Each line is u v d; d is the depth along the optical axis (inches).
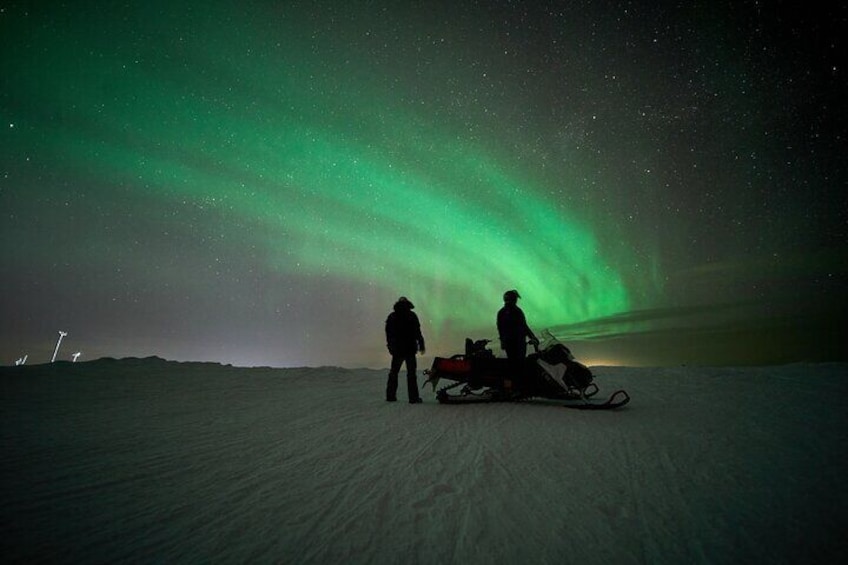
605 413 188.1
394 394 245.6
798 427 150.9
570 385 210.1
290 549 77.5
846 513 87.0
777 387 230.7
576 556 74.1
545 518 88.4
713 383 256.2
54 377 302.4
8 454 133.7
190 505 96.9
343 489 105.7
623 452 129.5
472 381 224.7
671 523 85.3
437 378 229.8
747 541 77.8
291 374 369.4
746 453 125.0
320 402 240.8
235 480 112.6
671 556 73.5
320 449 140.9
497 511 91.9
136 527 86.0
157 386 290.8
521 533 82.4
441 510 92.8
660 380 282.4
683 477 108.5
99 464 125.4
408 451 136.9
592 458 124.8
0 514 90.8
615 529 83.4
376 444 146.3
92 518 89.8
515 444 141.3
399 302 253.0
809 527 82.0
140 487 107.6
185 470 120.3
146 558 74.3
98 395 251.3
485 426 169.3
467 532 83.0
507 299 229.9
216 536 82.4
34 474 116.3
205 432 165.9
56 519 89.1
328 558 74.4
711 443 135.7
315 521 88.5
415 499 98.8
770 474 108.7
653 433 149.7
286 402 240.7
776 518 86.0
